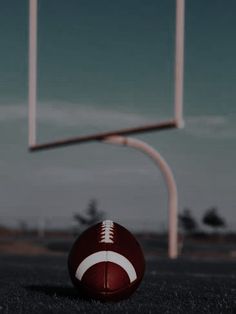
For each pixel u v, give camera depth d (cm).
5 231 2608
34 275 764
